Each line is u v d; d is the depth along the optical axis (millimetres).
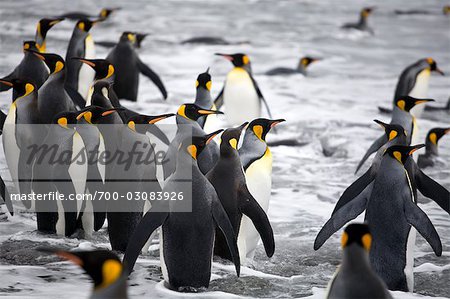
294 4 56125
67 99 14188
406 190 8359
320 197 13711
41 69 16438
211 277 8805
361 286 5500
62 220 10375
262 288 8625
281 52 33531
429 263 9852
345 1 60156
